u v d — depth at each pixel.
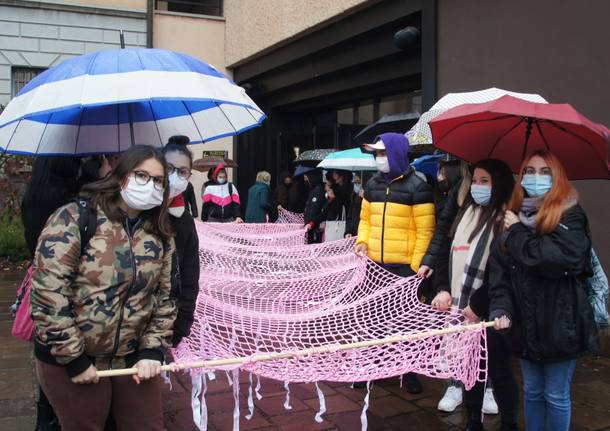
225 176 8.74
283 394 4.11
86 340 2.13
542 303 2.64
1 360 4.84
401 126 6.49
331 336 3.31
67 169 2.77
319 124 12.58
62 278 2.06
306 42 10.06
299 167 9.51
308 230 7.13
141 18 12.59
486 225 3.21
